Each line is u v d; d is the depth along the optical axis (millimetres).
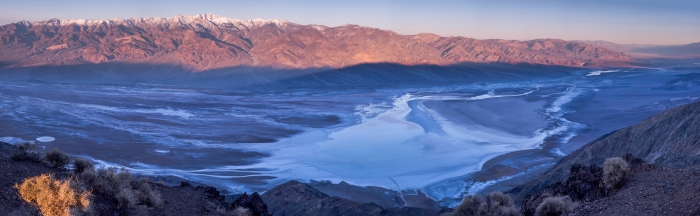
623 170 12266
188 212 11430
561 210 12266
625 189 11641
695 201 8734
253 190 44656
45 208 8055
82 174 10008
